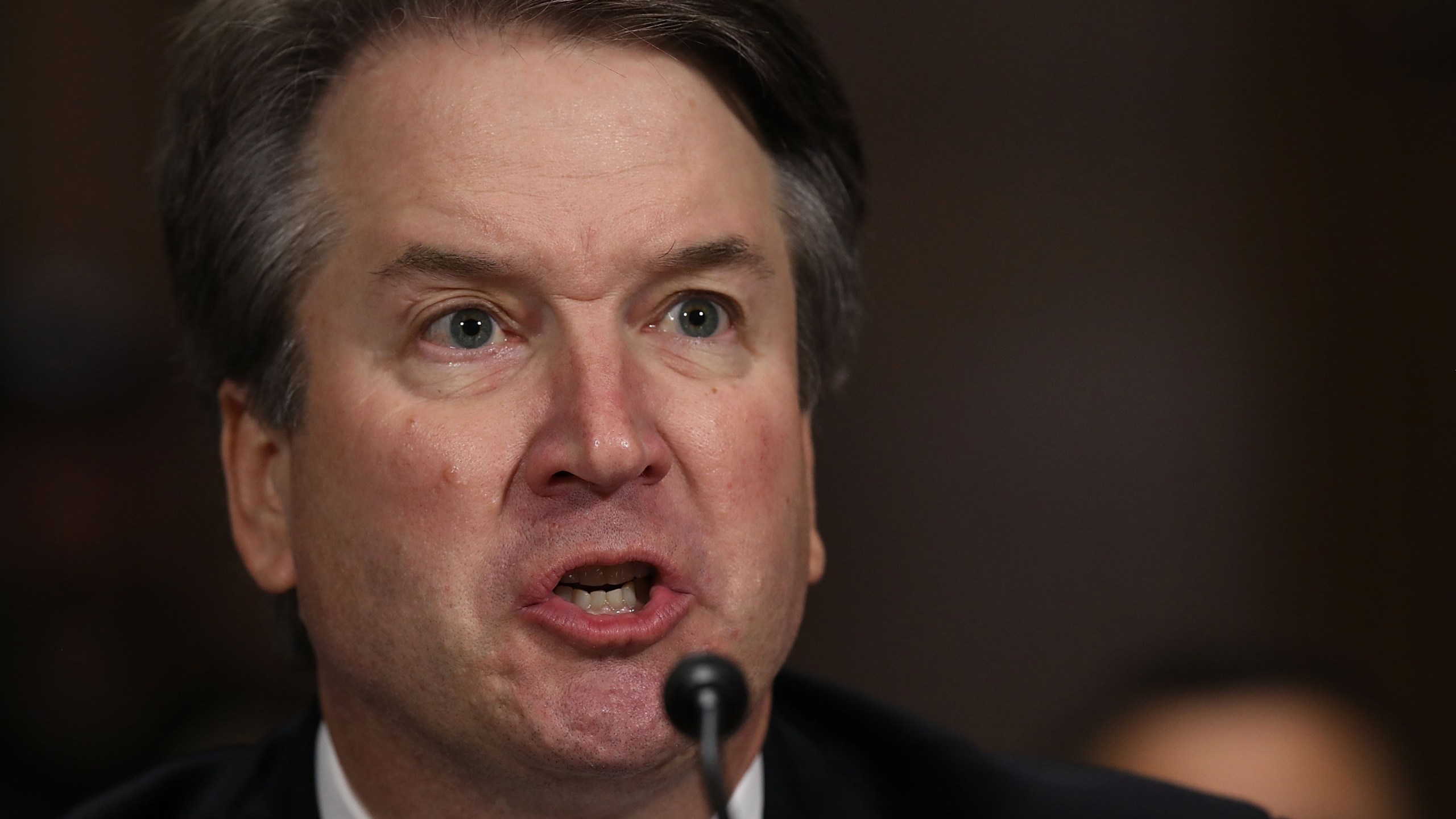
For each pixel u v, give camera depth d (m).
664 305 3.43
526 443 3.29
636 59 3.50
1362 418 9.05
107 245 8.61
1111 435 9.20
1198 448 9.16
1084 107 9.33
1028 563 9.19
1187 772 5.25
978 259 9.30
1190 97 9.28
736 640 3.36
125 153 8.70
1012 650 9.12
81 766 6.55
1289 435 9.09
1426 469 8.97
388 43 3.51
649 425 3.32
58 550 7.05
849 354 4.16
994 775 4.17
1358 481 9.04
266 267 3.61
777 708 4.36
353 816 3.76
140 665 6.94
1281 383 9.13
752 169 3.64
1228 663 5.61
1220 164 9.24
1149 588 9.09
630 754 3.23
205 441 4.38
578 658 3.25
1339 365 9.10
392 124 3.43
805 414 3.90
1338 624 8.98
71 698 6.67
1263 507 9.09
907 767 4.21
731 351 3.51
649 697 3.26
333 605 3.49
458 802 3.49
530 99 3.39
